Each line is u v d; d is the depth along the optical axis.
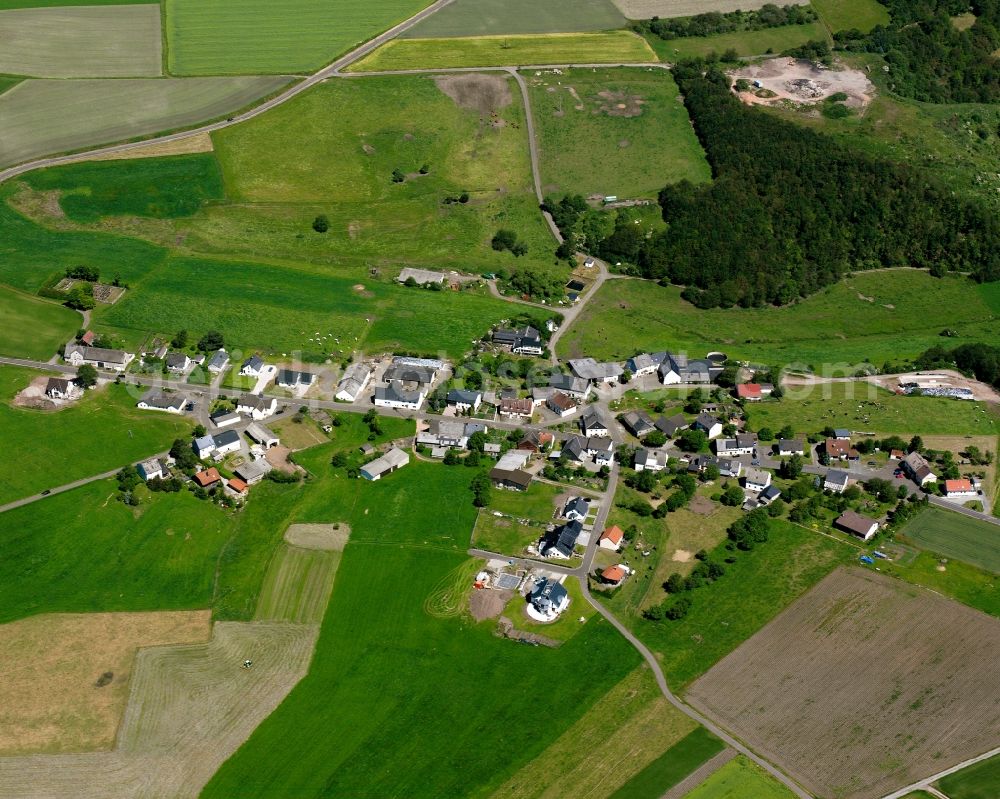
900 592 175.62
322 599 173.38
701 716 153.50
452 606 172.00
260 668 161.00
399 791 142.50
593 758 147.12
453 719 153.12
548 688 158.12
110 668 160.62
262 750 148.00
